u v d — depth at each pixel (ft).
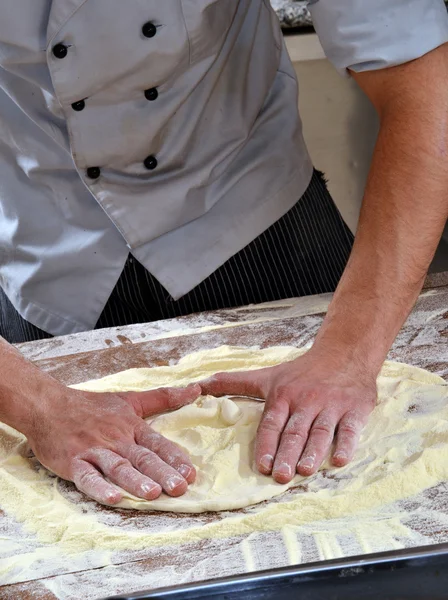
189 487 3.31
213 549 2.91
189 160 4.61
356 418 3.51
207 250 4.79
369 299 3.81
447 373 3.94
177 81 4.28
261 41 4.72
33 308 5.01
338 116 7.79
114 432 3.48
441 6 3.87
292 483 3.29
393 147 3.88
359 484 3.21
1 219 4.99
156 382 4.15
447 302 4.62
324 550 2.83
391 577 2.00
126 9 3.92
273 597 1.98
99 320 4.99
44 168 4.57
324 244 5.15
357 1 3.82
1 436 3.85
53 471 3.48
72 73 4.01
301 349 4.29
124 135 4.27
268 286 4.95
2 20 3.93
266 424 3.50
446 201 3.83
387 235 3.85
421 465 3.21
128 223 4.57
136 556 2.91
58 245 4.80
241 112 4.70
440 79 3.80
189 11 4.03
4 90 4.31
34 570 2.87
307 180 5.12
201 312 4.83
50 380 3.71
